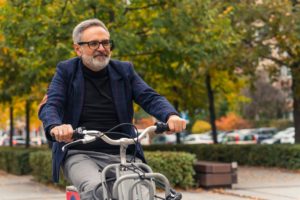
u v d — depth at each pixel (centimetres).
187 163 1233
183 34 1354
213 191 1223
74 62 455
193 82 2016
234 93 2452
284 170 1708
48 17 1290
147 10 1402
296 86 1955
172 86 2066
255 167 1839
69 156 442
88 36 434
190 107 2392
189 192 1210
